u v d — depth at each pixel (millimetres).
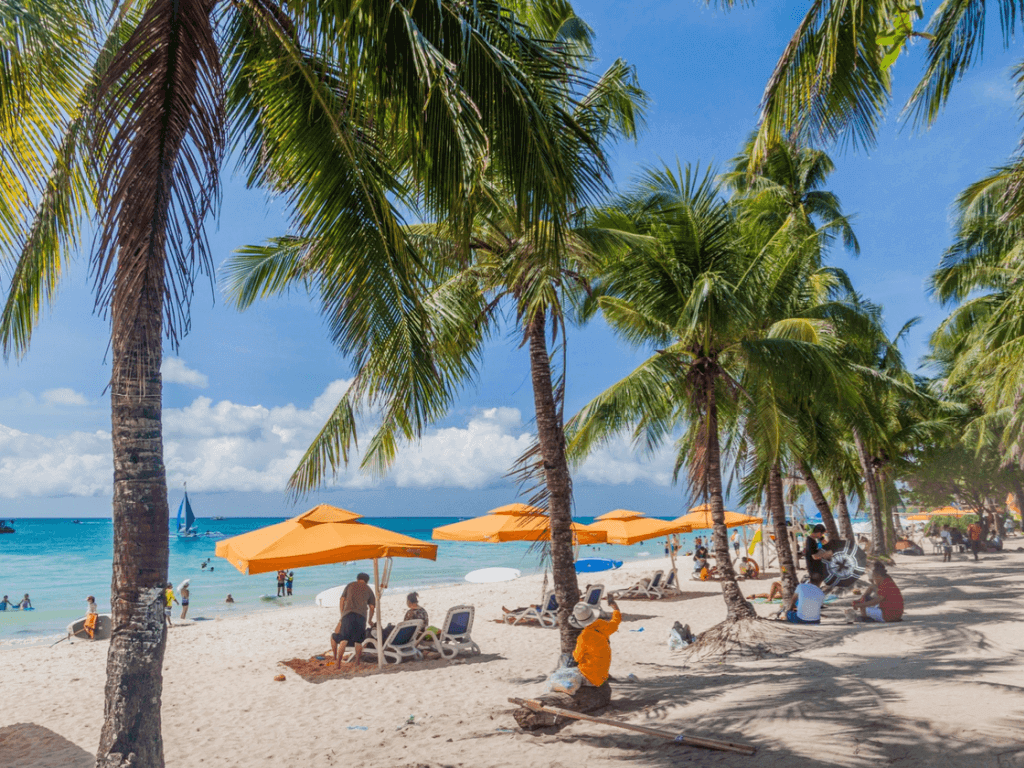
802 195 22031
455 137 3770
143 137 3891
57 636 19984
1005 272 18266
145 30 3875
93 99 3891
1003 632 9023
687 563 34812
